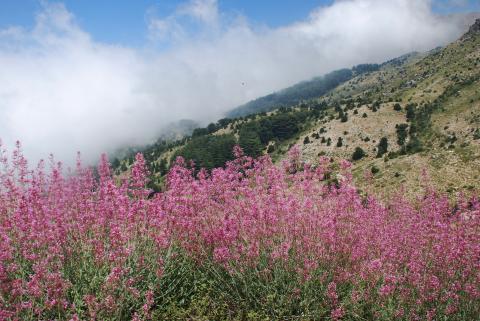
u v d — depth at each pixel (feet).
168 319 37.24
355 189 46.68
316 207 45.60
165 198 43.16
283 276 41.45
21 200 35.45
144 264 39.40
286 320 38.55
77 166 48.49
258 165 48.39
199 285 42.75
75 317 29.07
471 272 38.96
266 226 42.50
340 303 39.01
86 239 39.40
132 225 39.58
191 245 43.09
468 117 590.96
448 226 46.85
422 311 38.93
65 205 45.39
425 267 41.01
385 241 45.16
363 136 613.93
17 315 29.22
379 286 40.11
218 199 47.60
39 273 30.71
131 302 37.01
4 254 31.14
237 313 39.70
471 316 37.63
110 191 39.37
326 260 41.78
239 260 41.19
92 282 35.27
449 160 281.33
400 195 64.64
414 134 601.62
